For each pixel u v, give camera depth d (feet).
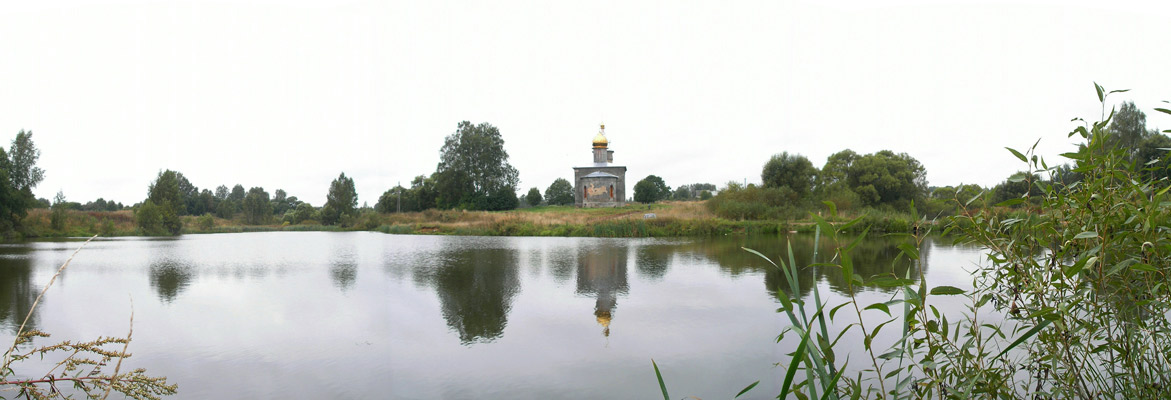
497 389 12.42
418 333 17.75
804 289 24.90
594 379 13.23
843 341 15.23
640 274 32.17
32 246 57.62
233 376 13.43
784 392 5.29
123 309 21.89
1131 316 6.23
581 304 22.72
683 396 11.78
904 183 112.37
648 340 16.58
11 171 66.33
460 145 167.73
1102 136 5.72
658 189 258.37
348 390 12.24
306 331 17.93
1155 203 5.14
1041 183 6.23
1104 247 5.53
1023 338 5.87
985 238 6.59
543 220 94.53
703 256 43.91
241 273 33.94
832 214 5.46
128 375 5.74
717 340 16.38
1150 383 6.24
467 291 26.37
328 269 36.29
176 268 37.04
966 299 19.83
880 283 6.07
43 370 13.71
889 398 10.33
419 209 170.71
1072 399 6.31
